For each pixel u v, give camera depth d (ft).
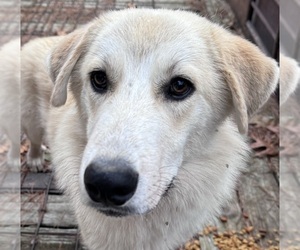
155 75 0.75
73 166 0.90
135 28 0.79
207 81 0.80
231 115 0.88
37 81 1.13
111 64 0.76
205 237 1.15
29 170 1.31
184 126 0.77
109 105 0.74
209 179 0.89
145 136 0.69
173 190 0.87
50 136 1.03
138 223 0.90
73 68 0.85
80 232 1.03
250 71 0.84
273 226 1.20
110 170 0.66
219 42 0.83
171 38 0.78
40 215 1.18
